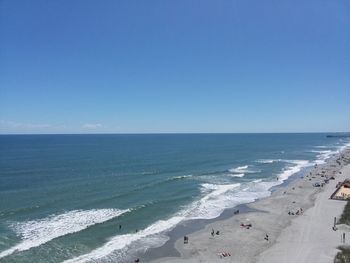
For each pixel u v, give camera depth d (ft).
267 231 144.15
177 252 121.08
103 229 141.28
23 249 117.50
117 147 609.42
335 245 127.44
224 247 126.21
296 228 147.33
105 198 192.13
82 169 305.32
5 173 274.98
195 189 223.71
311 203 189.88
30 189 213.46
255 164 367.66
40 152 481.46
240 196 207.82
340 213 168.14
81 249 120.16
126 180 250.98
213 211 173.78
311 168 338.13
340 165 352.49
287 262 113.19
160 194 207.31
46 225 143.43
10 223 144.66
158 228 145.38
